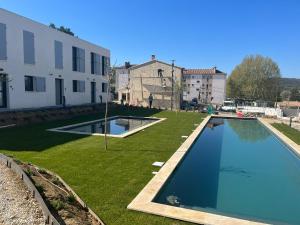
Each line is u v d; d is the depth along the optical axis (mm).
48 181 6812
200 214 5875
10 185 5988
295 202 8398
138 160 9961
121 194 6824
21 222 4617
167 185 8180
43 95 24562
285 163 12945
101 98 35781
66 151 10891
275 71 64125
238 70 67000
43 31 24297
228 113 37656
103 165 9188
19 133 14539
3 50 19859
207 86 74375
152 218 5727
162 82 45219
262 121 26688
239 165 12453
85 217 5500
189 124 20875
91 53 33750
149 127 18703
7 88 20516
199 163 12578
